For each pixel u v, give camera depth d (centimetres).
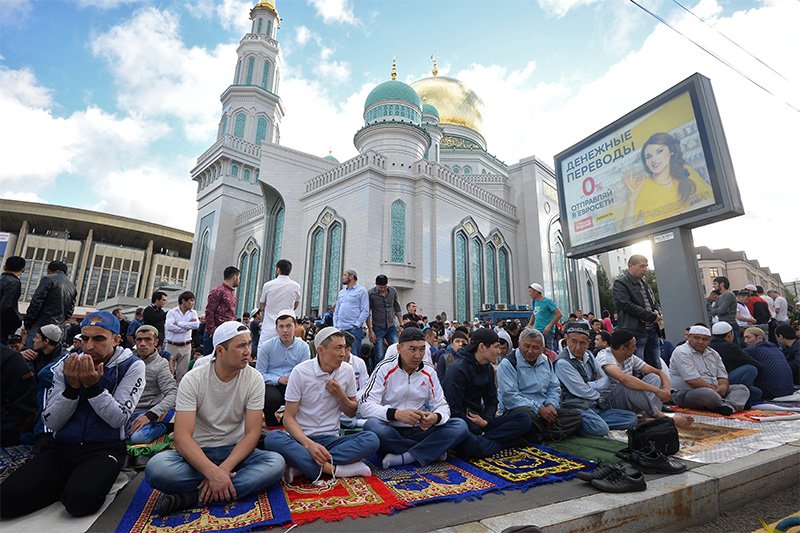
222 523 225
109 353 299
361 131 2236
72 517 239
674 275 853
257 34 3612
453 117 3325
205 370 286
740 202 772
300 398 339
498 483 292
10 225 4859
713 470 308
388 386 379
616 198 995
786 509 293
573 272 2933
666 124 886
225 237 3000
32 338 589
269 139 3394
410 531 215
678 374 580
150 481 248
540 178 2781
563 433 421
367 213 1891
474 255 2262
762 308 902
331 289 1975
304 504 253
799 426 434
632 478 272
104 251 5094
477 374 405
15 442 392
